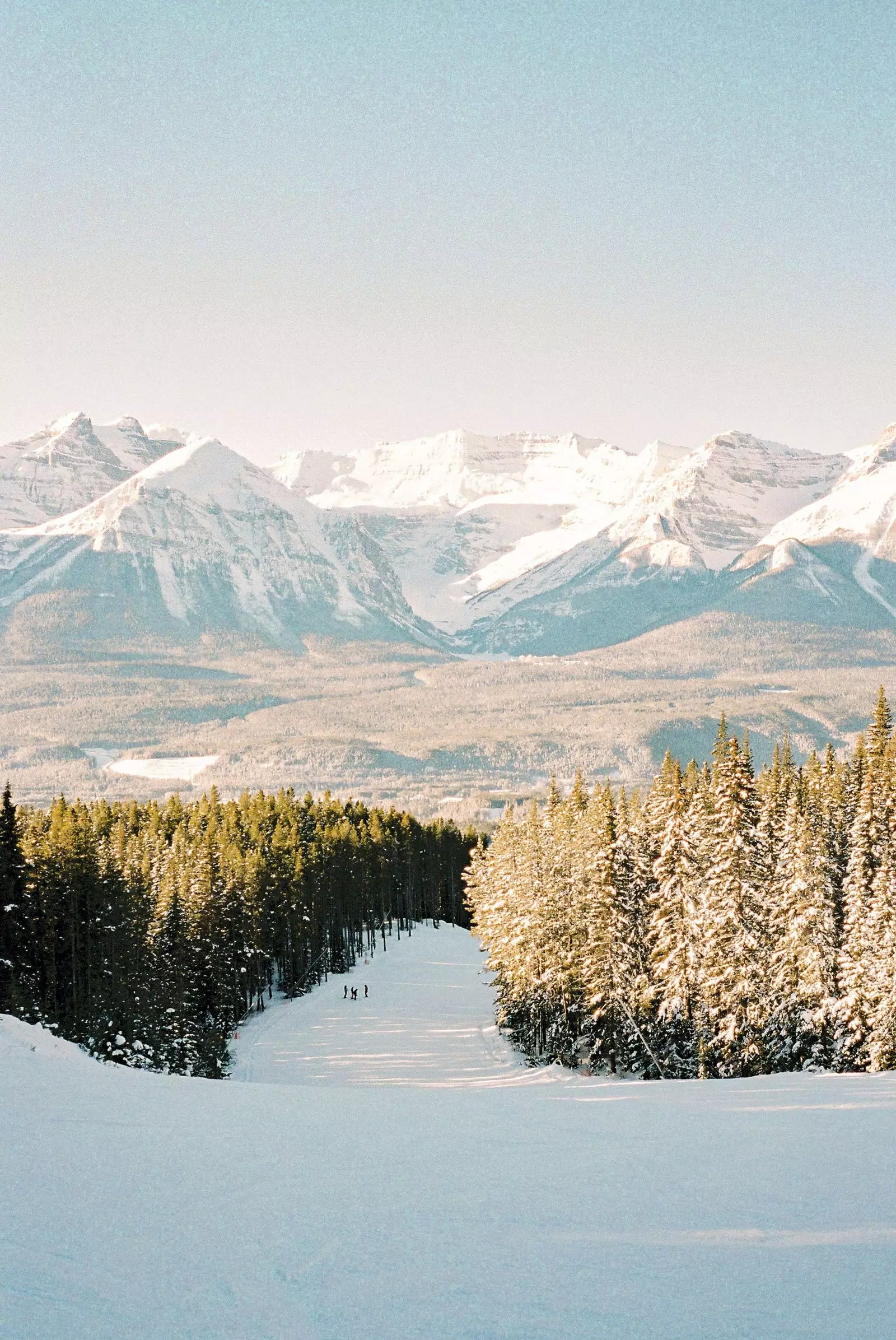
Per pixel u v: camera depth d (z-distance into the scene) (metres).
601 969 59.62
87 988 59.53
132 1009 58.25
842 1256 14.11
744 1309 12.32
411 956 127.75
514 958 72.81
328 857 118.38
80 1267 13.75
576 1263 14.03
